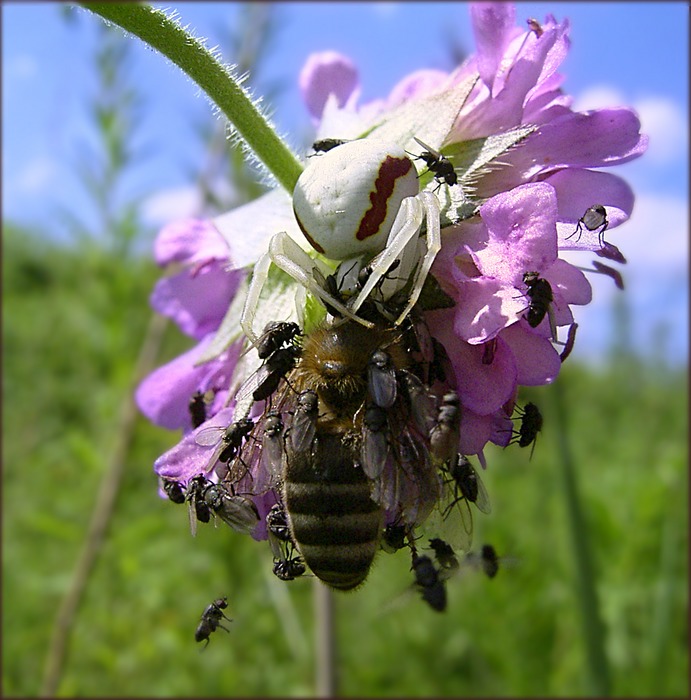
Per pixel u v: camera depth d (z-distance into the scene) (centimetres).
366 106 5
